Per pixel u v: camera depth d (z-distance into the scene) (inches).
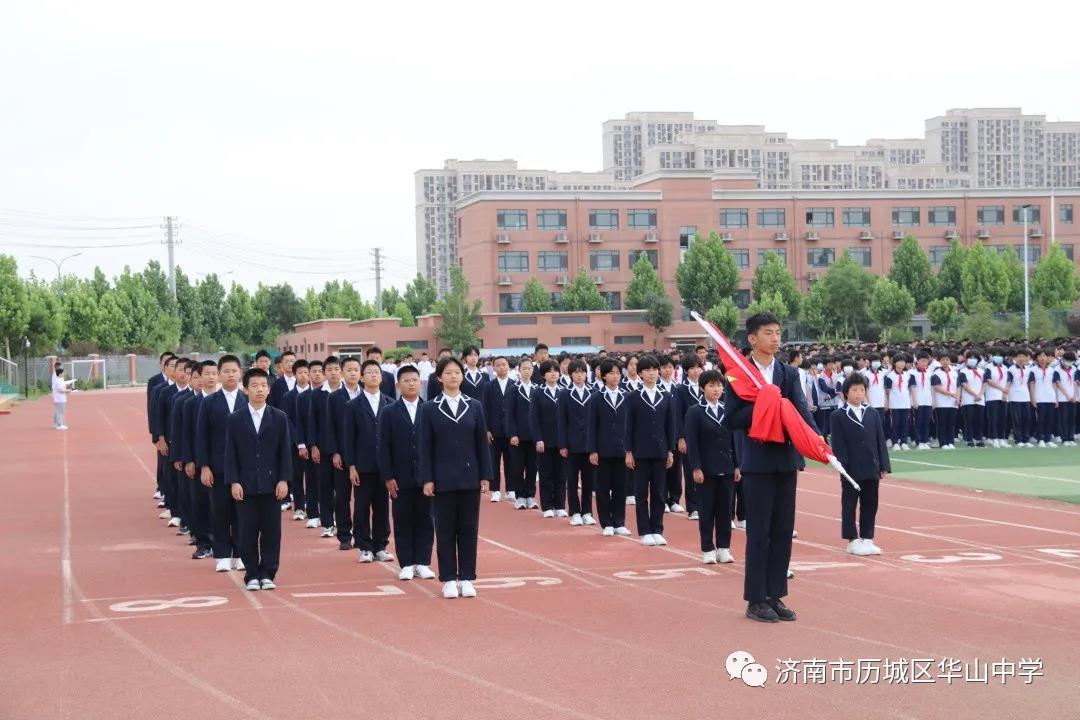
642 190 2992.1
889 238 3129.9
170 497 570.3
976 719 243.4
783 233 3048.7
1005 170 6382.9
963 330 2208.4
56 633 331.3
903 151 6633.9
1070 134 6461.6
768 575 338.3
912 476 722.8
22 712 256.7
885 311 2566.4
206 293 3558.1
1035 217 3196.4
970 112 6373.0
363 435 454.0
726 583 398.3
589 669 284.0
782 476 339.0
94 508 644.7
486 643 312.3
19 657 304.2
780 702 255.8
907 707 251.8
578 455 561.9
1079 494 631.8
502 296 2908.5
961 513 563.2
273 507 402.3
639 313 2699.3
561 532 535.2
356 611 358.0
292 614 354.6
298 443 546.9
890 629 322.0
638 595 377.4
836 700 257.1
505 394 637.3
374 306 3710.6
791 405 335.0
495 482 672.4
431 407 382.3
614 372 521.0
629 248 2979.8
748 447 339.6
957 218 3169.3
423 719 247.0
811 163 5570.9
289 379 616.7
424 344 2628.0
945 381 899.4
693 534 523.5
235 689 271.7
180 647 312.8
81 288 2987.2
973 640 309.0
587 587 392.8
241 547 400.5
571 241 2938.0
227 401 441.7
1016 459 820.0
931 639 310.2
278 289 3627.0
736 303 3034.0
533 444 634.8
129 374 2792.8
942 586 383.6
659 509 493.7
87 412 1669.5
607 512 523.5
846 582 392.2
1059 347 1045.8
